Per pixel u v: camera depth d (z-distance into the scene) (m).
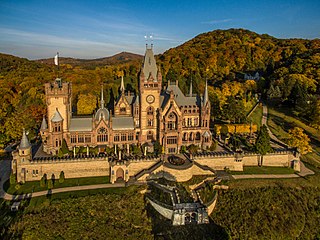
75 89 182.75
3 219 71.94
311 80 174.62
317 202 90.75
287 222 81.69
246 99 173.62
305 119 153.62
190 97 119.75
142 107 109.31
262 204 85.12
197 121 115.50
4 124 124.88
